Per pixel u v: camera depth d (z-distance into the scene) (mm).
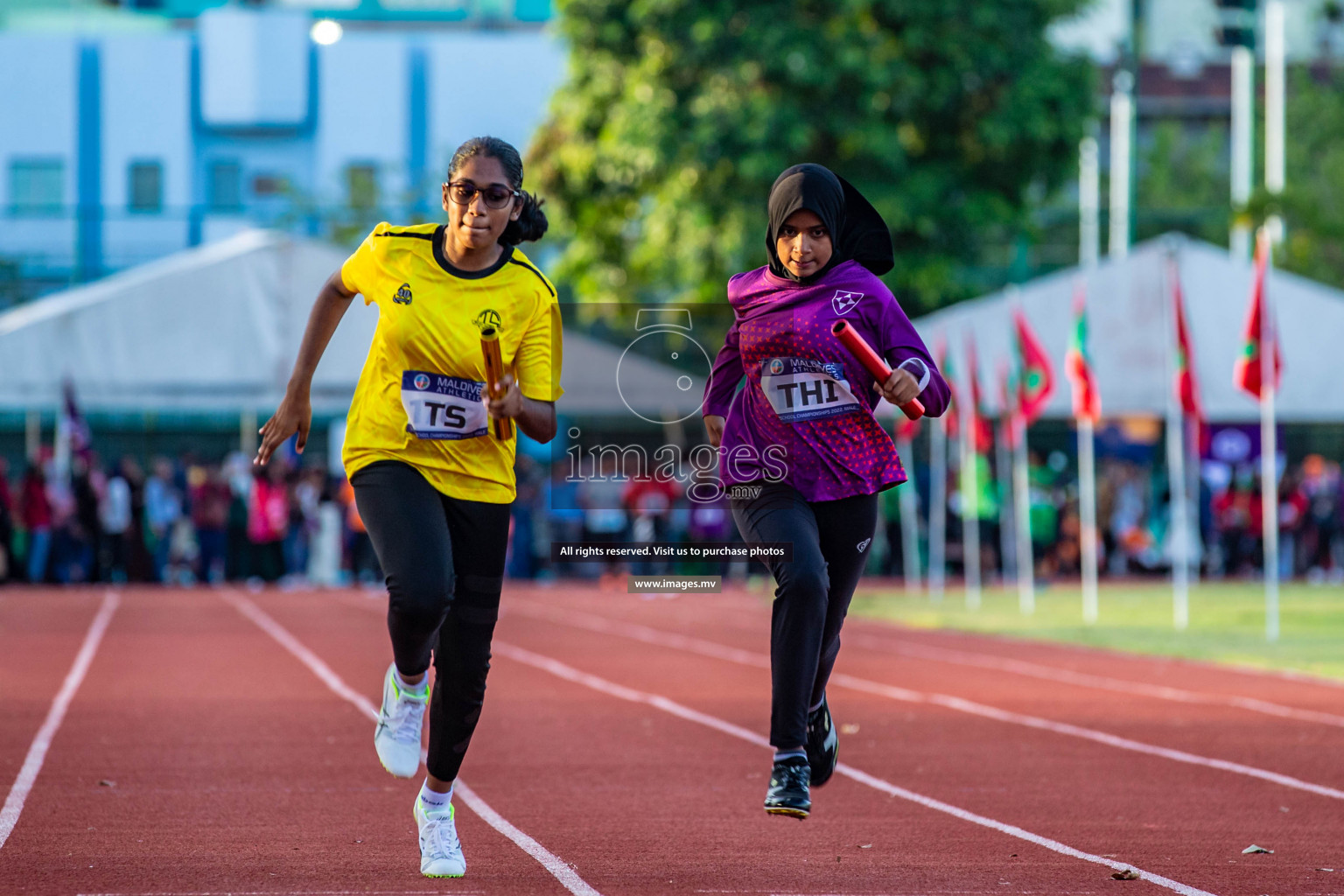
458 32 134750
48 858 16453
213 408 66312
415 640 14242
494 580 14984
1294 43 148125
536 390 14984
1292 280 73000
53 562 71125
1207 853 17422
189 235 101688
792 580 15562
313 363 15422
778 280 16281
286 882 15305
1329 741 26625
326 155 123875
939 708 31094
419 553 14172
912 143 82938
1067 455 85062
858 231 16578
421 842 15648
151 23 139250
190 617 53469
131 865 16109
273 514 72312
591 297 86500
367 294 14930
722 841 17969
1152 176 131875
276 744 25641
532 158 86438
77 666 37719
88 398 65625
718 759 24484
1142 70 140750
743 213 78562
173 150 123938
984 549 76562
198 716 29047
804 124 78000
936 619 54531
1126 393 71125
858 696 33156
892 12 79625
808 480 16109
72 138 123875
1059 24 86250
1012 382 59219
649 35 80438
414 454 14688
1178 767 23844
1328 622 52344
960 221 82562
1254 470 82375
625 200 85688
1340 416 72188
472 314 14648
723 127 77750
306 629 48781
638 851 17250
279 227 110438
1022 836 18438
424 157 123875
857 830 18719
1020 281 94625
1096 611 57562
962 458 67500
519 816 19469
